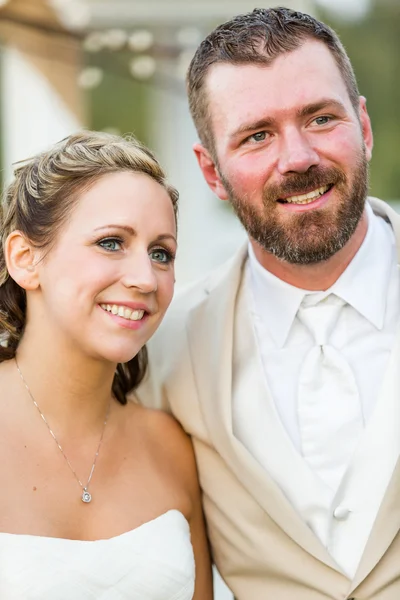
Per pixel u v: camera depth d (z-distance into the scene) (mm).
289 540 2539
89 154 2426
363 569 2404
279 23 2693
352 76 2801
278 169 2633
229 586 2684
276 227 2670
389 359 2590
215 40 2777
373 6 7703
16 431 2412
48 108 5945
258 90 2645
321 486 2535
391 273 2799
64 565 2234
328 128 2641
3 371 2518
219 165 2830
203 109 2852
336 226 2633
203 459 2742
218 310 2850
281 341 2783
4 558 2197
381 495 2482
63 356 2428
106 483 2508
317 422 2631
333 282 2748
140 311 2391
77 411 2488
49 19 5164
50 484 2402
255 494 2559
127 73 5660
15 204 2486
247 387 2725
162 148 7609
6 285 2520
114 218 2348
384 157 7992
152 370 2941
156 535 2420
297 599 2508
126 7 5250
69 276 2352
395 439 2502
